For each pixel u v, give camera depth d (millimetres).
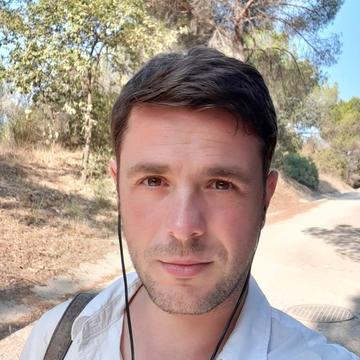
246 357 888
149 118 833
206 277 816
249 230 840
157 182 838
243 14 16734
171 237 810
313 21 17734
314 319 5129
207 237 814
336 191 33156
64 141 12648
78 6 9148
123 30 9547
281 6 17094
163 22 14812
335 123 41906
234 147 817
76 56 9258
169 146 817
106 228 7906
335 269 7648
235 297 907
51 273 5484
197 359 914
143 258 841
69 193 9531
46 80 9750
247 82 831
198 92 792
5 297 4582
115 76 11117
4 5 9383
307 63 19531
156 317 962
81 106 10352
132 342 963
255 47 18484
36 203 8266
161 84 807
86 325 1017
